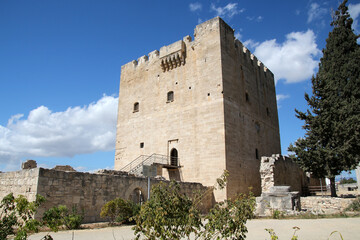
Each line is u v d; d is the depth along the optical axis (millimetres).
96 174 18141
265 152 36125
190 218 6512
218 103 29594
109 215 16984
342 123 24531
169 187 7238
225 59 31578
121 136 38094
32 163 27453
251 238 10688
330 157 23609
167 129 33156
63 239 11672
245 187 29719
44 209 15000
